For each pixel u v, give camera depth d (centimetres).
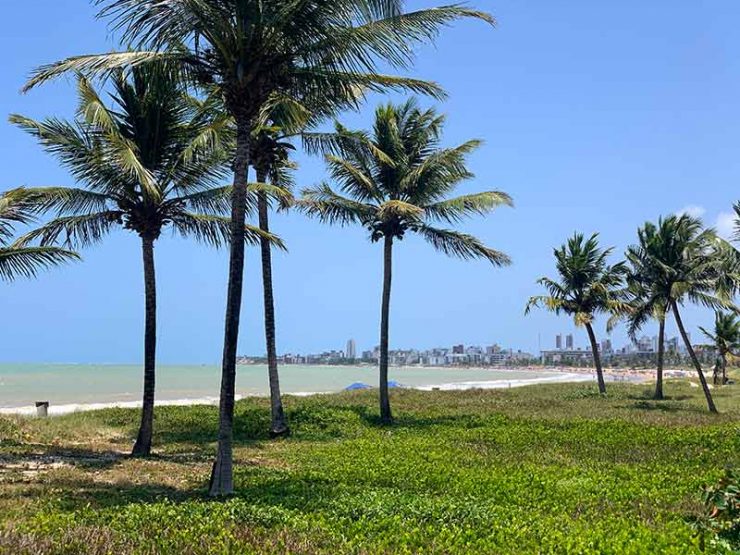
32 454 1697
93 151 1577
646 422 2447
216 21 1130
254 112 1198
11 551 714
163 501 1061
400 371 18450
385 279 2578
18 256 1598
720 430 1966
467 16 1215
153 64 1254
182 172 1703
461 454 1666
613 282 4153
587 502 1082
